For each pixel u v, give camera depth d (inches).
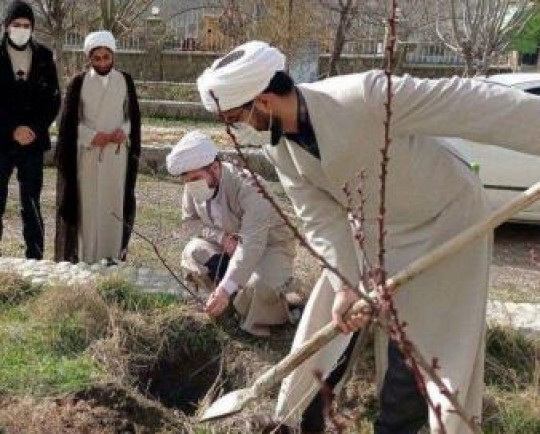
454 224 104.0
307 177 104.0
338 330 102.1
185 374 160.6
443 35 509.0
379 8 493.0
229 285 145.4
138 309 167.8
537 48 543.8
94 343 154.2
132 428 131.3
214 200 158.4
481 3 401.7
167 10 631.8
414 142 100.9
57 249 213.3
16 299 171.9
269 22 444.8
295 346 116.5
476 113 95.6
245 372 154.5
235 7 467.5
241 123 100.7
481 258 105.7
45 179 339.0
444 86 96.0
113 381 139.5
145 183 341.4
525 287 235.6
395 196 102.1
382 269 65.6
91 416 130.3
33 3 433.7
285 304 163.0
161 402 156.5
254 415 132.9
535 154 97.3
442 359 104.1
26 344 151.7
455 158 105.3
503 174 272.8
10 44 203.6
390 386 110.5
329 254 105.0
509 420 140.6
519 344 162.6
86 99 203.8
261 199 149.7
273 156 106.3
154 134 442.9
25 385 137.1
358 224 82.1
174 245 240.1
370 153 98.4
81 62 519.2
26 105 207.3
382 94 95.7
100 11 471.5
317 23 454.6
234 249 159.8
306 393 118.1
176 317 163.0
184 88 561.0
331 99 98.0
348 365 117.9
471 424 63.6
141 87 561.3
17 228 263.4
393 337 66.6
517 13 414.3
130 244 238.2
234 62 94.4
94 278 177.3
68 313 161.0
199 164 152.1
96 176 208.2
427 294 105.4
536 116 95.3
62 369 142.8
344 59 547.5
